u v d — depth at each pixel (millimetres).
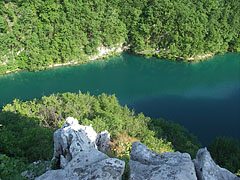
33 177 16562
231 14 118812
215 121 66188
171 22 110688
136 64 110062
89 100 58875
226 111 70938
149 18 114250
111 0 119375
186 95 80625
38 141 27953
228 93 81500
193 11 112438
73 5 108875
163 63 110625
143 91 83375
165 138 48062
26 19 101250
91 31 111812
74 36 106750
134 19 117750
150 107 73312
